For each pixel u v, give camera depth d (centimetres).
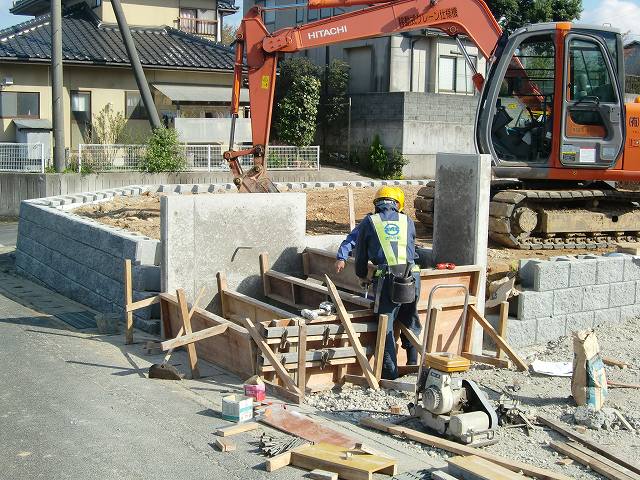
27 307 1082
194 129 2612
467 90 3200
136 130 2717
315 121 3033
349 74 3153
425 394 628
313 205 1611
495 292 897
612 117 1222
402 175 2934
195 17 3123
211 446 596
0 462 559
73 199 1534
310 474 547
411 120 2916
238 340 763
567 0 3020
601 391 699
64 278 1177
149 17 3006
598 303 955
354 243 786
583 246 1261
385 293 748
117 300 1002
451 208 860
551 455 596
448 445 595
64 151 2284
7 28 2628
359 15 1300
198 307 826
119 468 554
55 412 660
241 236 929
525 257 1139
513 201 1203
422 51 3075
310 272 982
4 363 796
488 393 729
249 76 1317
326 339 743
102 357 827
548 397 720
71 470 548
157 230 1264
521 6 3041
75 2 3180
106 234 1041
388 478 543
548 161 1227
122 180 2305
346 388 743
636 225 1322
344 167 3017
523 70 1232
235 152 1330
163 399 699
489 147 1222
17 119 2517
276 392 717
